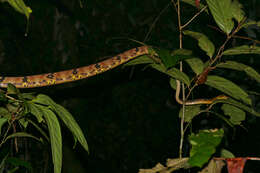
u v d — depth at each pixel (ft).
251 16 21.18
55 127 8.16
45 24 28.17
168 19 27.30
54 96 26.81
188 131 23.45
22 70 27.55
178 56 8.84
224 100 10.68
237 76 22.67
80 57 28.45
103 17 29.14
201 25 21.48
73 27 28.07
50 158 19.80
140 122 29.30
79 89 27.30
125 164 28.19
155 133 28.73
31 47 28.04
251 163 21.70
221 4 9.86
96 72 18.24
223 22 9.90
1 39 27.58
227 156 10.11
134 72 27.73
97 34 28.81
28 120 9.34
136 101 29.68
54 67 27.71
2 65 27.30
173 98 29.04
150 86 29.60
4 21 27.53
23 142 15.11
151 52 10.76
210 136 6.47
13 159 8.43
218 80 10.55
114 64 18.10
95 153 28.45
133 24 28.81
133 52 18.04
